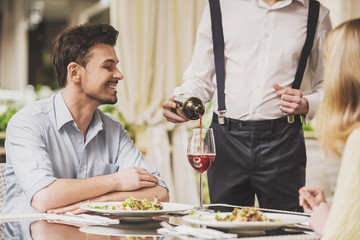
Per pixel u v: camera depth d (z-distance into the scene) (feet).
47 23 42.96
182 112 7.01
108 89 6.14
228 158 7.34
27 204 5.77
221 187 7.43
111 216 4.60
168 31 13.26
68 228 4.00
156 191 5.72
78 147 6.24
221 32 7.54
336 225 3.55
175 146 13.29
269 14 7.39
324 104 4.02
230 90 7.44
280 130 7.15
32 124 5.95
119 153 6.61
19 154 5.70
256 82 7.29
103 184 5.44
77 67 5.99
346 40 3.91
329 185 13.51
